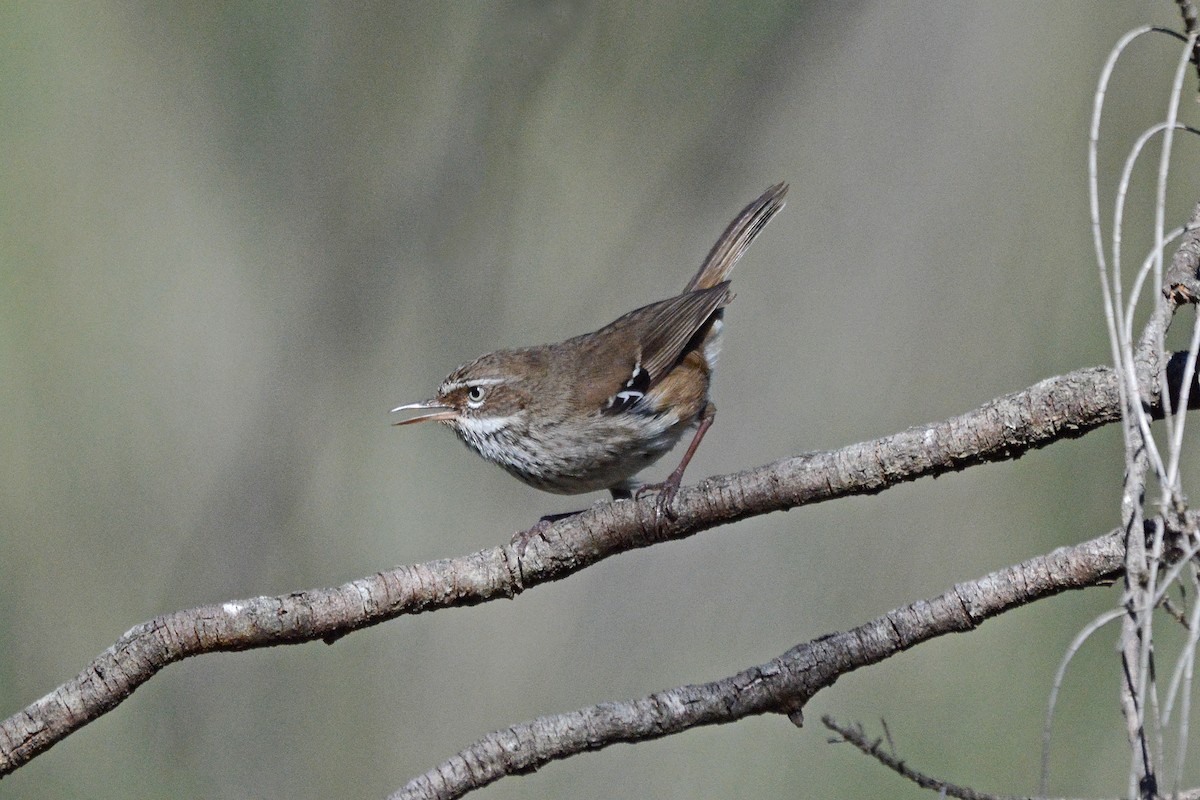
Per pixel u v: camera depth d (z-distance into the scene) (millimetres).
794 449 13125
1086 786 11203
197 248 15875
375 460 13406
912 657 12422
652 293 13484
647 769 12625
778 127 13477
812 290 13719
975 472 12656
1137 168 12398
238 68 14367
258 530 12133
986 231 13281
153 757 12719
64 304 15914
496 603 13406
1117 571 5801
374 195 13453
